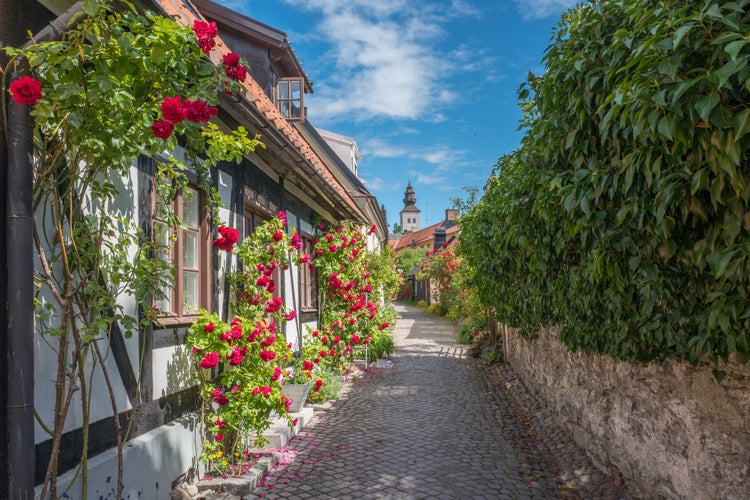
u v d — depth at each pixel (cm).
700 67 214
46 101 233
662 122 207
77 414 312
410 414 739
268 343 520
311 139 1442
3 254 266
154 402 408
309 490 458
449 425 678
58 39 249
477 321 1540
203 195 508
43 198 286
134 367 380
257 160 657
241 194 602
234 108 467
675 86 205
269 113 654
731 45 170
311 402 795
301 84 971
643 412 396
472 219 1004
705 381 308
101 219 298
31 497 246
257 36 907
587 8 317
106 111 254
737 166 203
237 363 470
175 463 422
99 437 335
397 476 491
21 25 286
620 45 253
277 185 754
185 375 464
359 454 558
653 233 277
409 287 4747
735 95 194
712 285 276
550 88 337
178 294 454
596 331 436
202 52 284
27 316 246
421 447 583
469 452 564
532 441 609
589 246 376
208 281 507
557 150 361
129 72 258
